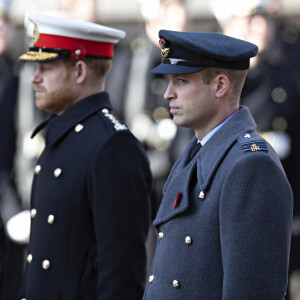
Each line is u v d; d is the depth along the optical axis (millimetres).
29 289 14453
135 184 13961
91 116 14523
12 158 24266
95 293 13914
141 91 23391
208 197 11461
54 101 14789
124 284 13602
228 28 22547
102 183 13797
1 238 17312
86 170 14008
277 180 11078
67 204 14086
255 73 22688
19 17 29047
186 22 23578
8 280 22562
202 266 11375
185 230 11617
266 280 10820
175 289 11570
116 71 23984
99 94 14797
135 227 13836
